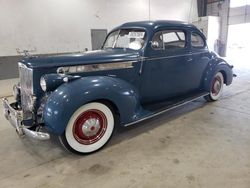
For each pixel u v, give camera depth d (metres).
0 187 1.89
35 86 2.32
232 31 10.98
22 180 1.98
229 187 1.80
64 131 2.17
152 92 3.07
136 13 8.66
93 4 7.44
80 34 7.35
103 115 2.40
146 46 2.82
